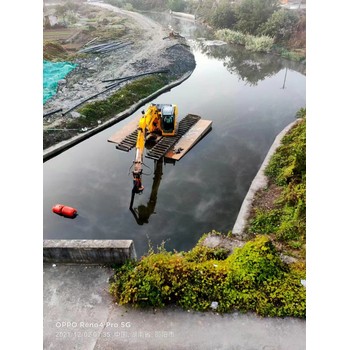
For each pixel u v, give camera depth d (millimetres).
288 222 9117
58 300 6094
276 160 12273
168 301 5988
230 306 5840
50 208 11516
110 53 25281
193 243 9883
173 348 5332
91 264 6699
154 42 28094
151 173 12875
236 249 6922
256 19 30406
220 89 21094
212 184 12195
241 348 5289
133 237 10250
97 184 12641
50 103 17344
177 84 21984
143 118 11773
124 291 5984
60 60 23234
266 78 22922
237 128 16078
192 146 14359
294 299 5820
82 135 15477
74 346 5422
